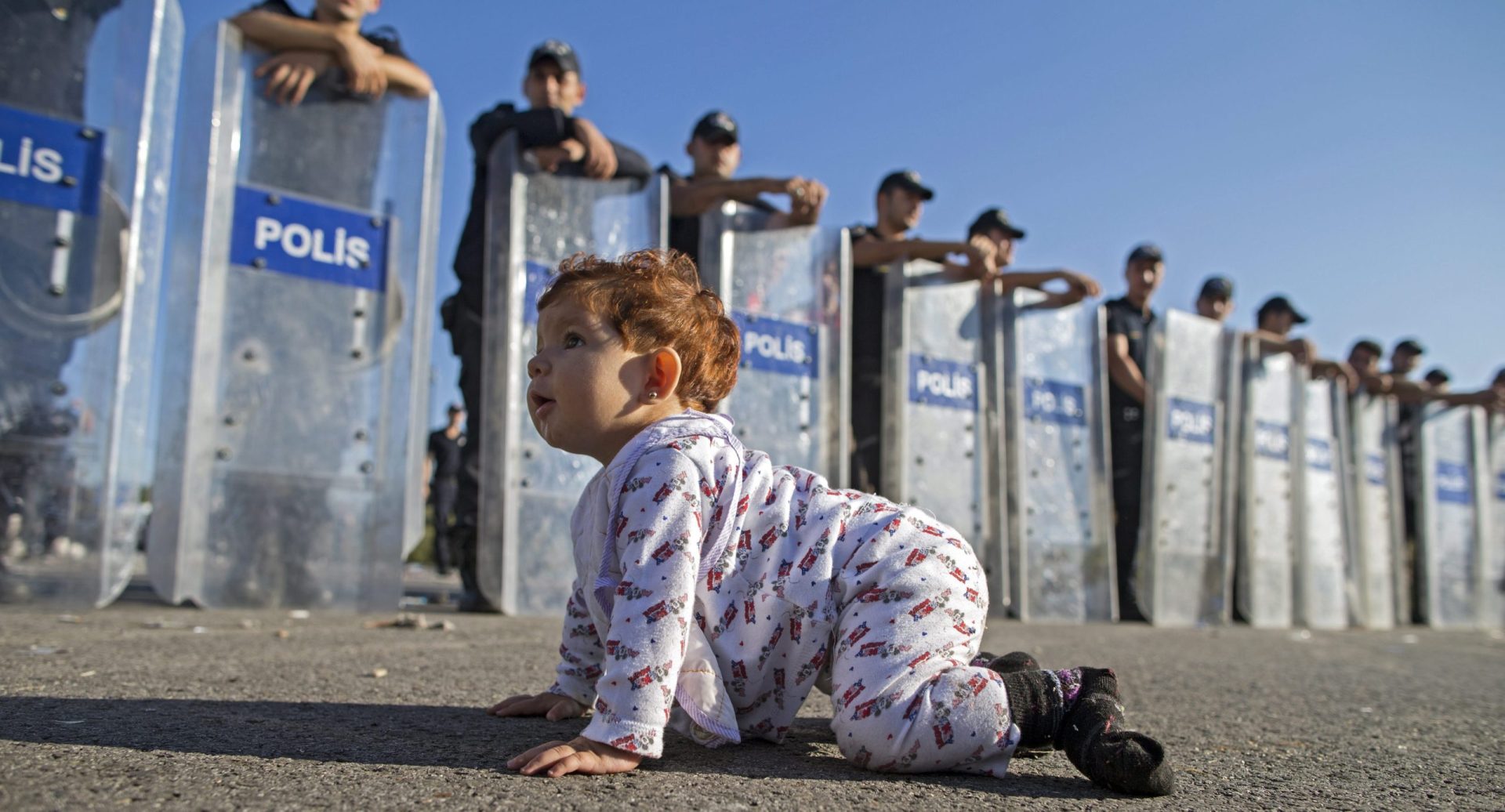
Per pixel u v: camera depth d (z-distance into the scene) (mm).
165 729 1531
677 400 1602
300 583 3889
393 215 4188
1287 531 7469
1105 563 6340
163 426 3744
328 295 4027
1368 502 8633
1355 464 8570
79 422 3471
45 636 2625
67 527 3430
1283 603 7340
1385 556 8602
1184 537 6719
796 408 5039
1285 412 7621
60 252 3484
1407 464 9398
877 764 1462
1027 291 6379
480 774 1337
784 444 4973
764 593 1516
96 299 3537
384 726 1656
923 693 1432
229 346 3820
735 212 5074
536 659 2680
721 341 1657
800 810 1245
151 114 3705
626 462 1492
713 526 1513
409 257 4199
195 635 2852
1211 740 1986
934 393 5820
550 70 4711
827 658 1553
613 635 1406
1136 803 1385
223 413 3791
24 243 3430
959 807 1303
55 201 3488
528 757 1359
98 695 1803
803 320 5133
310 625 3316
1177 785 1536
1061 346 6449
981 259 5812
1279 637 5629
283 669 2258
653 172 4801
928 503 5715
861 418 5723
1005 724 1435
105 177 3588
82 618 3195
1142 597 6559
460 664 2512
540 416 1562
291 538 3883
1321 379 8023
